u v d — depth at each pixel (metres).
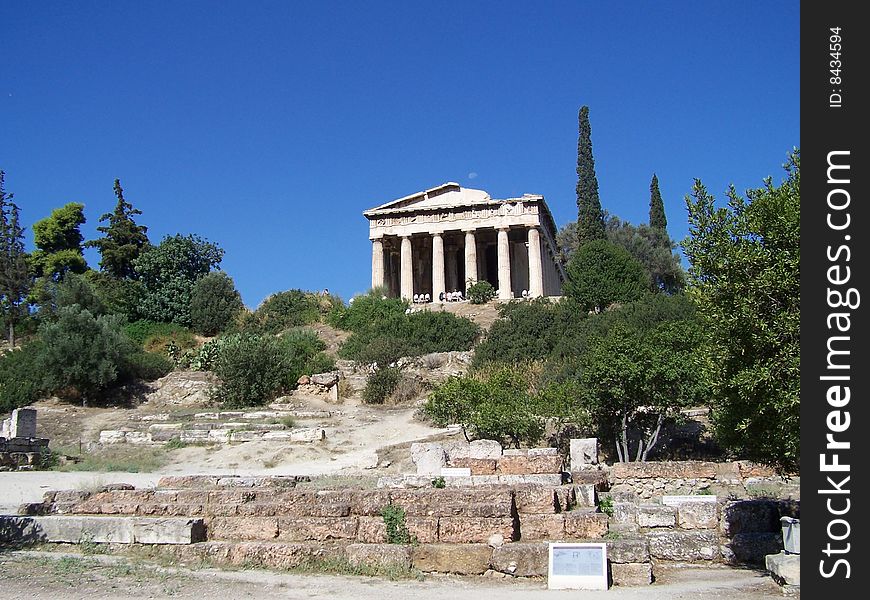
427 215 81.75
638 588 12.69
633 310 52.72
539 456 20.19
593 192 91.12
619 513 16.45
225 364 48.78
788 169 12.98
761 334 12.00
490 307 71.81
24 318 75.50
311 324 70.44
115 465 32.03
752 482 21.81
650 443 28.86
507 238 78.94
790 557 12.25
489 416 30.53
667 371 27.81
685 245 13.31
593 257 68.12
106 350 51.25
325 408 45.25
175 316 75.94
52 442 39.25
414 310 71.06
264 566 14.23
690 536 14.99
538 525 15.02
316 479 23.17
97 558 14.52
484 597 11.97
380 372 48.38
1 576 12.81
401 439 36.66
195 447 36.72
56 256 90.50
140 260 79.56
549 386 33.88
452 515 14.73
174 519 15.42
